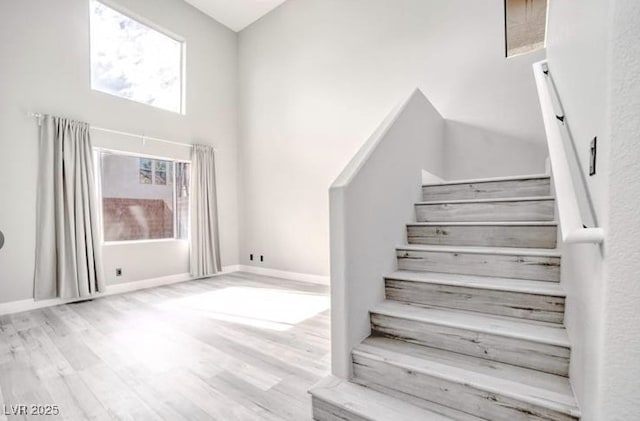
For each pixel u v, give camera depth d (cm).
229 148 537
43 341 243
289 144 474
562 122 146
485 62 321
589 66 94
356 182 166
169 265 449
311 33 448
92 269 358
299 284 434
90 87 372
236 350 225
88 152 361
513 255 175
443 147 342
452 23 338
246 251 535
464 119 332
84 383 183
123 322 285
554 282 165
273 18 493
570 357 124
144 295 380
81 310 322
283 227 482
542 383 123
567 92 135
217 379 186
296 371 195
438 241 221
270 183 499
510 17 306
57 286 339
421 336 161
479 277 183
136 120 415
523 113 302
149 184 441
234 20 519
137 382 184
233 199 541
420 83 358
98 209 386
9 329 269
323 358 212
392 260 208
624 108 67
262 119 510
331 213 158
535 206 206
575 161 117
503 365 138
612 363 69
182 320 289
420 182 269
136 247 414
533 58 297
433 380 134
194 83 486
